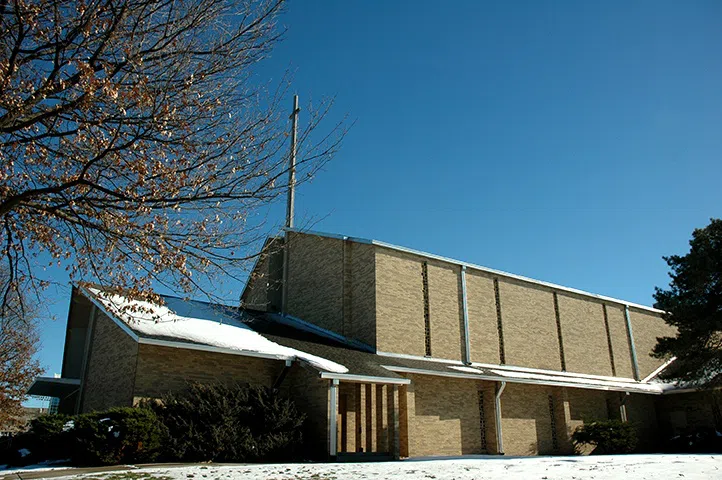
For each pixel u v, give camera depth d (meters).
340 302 24.00
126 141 8.50
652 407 31.95
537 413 25.42
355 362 19.19
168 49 8.41
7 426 27.28
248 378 18.34
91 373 20.08
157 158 8.65
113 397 17.70
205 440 15.02
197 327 18.97
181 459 14.74
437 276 24.94
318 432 16.88
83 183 7.60
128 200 7.88
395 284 23.34
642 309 35.56
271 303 28.19
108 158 8.59
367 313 22.75
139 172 7.90
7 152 8.34
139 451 13.99
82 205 8.20
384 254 23.50
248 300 30.00
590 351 30.77
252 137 8.99
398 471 12.42
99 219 8.33
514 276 27.94
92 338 20.91
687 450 27.22
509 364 26.23
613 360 32.00
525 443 24.25
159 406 15.77
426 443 20.95
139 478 10.69
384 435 18.80
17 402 27.12
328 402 16.77
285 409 16.50
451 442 21.80
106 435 13.71
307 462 15.73
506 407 24.16
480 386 23.86
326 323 24.53
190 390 16.67
